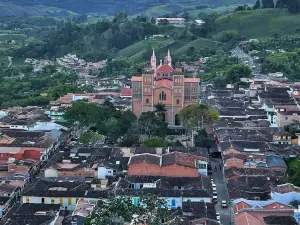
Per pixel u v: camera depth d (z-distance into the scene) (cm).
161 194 18688
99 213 13488
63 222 17000
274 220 16575
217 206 19400
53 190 19425
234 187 19575
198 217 16850
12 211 18300
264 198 18662
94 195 19025
